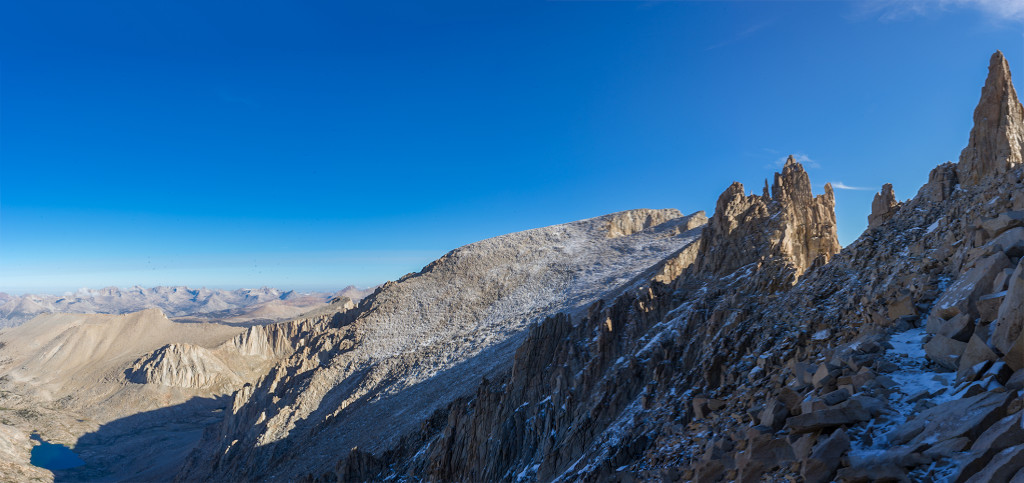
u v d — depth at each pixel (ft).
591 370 185.26
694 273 231.50
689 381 131.95
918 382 63.52
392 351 577.02
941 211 119.96
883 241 122.93
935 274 90.38
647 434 121.80
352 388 494.18
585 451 147.74
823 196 224.53
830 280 124.16
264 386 583.99
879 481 48.32
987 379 53.52
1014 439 43.70
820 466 53.11
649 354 165.78
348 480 264.93
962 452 46.24
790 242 210.59
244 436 493.36
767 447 63.62
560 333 219.41
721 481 70.28
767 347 113.09
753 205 236.02
